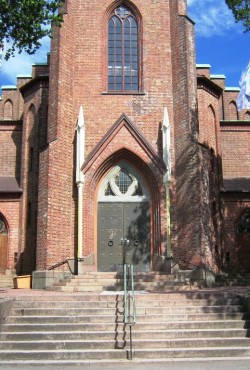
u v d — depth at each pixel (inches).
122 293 574.2
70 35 924.6
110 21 976.3
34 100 1023.6
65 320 478.6
